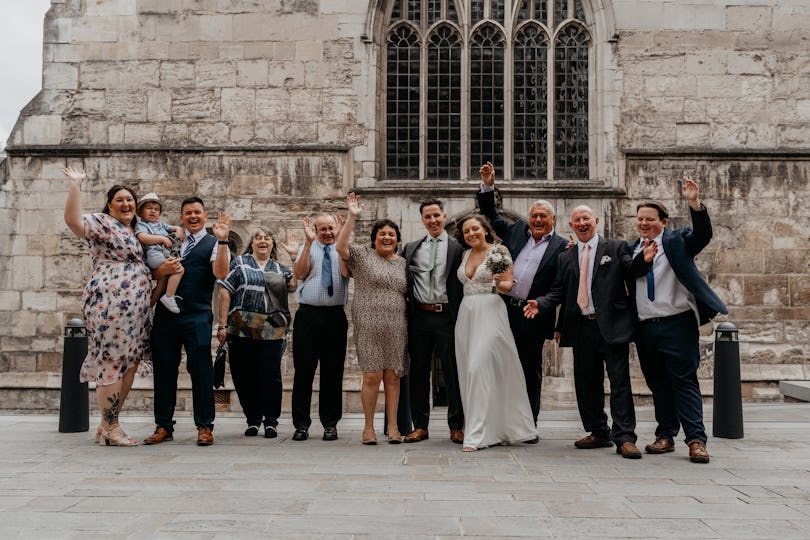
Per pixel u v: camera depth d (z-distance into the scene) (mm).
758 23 13164
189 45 13242
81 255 13031
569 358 12828
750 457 6633
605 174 13117
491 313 7180
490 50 13609
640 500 4887
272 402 7891
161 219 13016
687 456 6695
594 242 7141
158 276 7367
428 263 7531
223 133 13156
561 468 6039
